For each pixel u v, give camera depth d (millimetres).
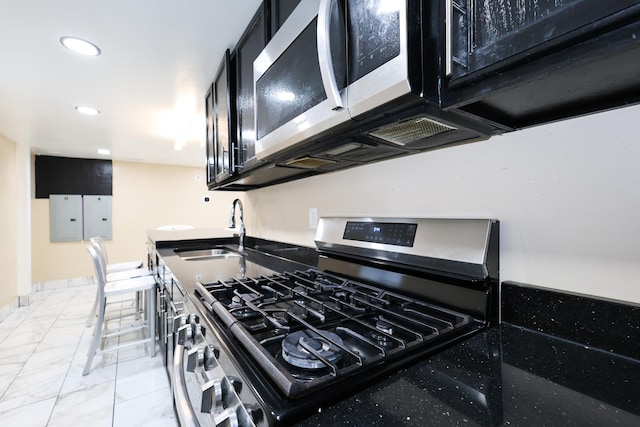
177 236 2729
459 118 653
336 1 680
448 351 627
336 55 688
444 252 849
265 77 1099
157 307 2412
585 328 643
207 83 2078
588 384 510
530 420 420
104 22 1395
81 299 3941
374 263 1083
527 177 752
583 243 665
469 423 413
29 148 3854
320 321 755
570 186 683
